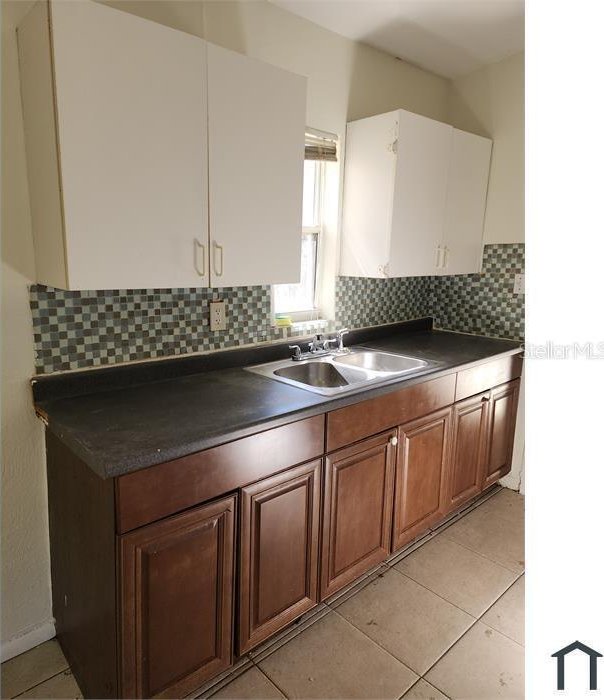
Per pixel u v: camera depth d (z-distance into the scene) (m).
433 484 2.33
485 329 3.00
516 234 2.80
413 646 1.82
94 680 1.52
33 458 1.69
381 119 2.31
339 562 1.93
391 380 1.99
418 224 2.48
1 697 1.59
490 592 2.10
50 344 1.68
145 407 1.63
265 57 2.09
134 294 1.86
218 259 1.70
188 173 1.58
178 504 1.38
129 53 1.40
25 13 1.48
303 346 2.44
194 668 1.51
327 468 1.79
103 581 1.39
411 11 2.23
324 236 2.59
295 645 1.82
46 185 1.43
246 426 1.49
